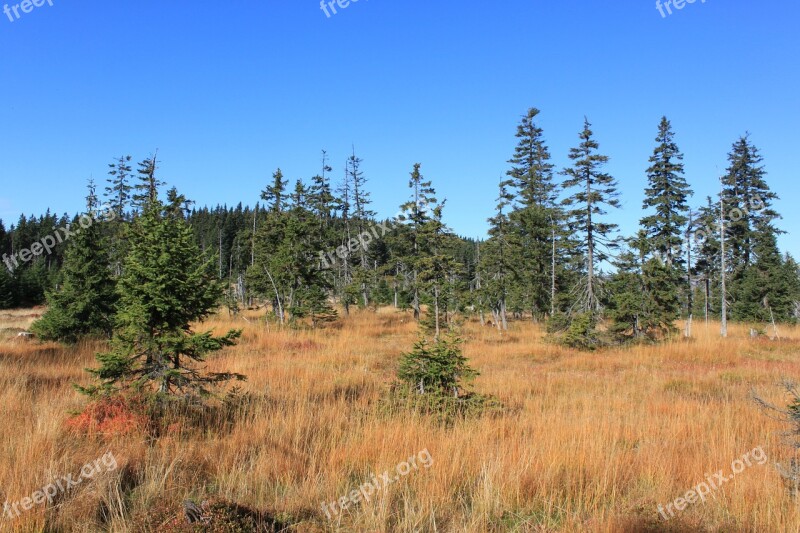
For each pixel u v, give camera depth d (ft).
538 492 17.83
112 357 22.58
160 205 24.88
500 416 29.35
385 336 83.51
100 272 58.54
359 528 14.79
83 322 56.85
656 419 29.35
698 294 147.13
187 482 17.04
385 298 157.28
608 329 79.15
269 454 19.72
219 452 19.94
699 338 84.02
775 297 114.83
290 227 98.32
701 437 25.59
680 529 15.34
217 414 24.45
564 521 15.83
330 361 52.21
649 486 19.38
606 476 18.75
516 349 70.23
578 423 27.09
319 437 22.48
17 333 66.13
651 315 76.89
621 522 15.29
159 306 22.59
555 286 111.55
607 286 83.76
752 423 28.53
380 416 26.89
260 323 90.17
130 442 19.69
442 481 18.21
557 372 53.83
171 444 20.02
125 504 15.30
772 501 16.76
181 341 23.13
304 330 82.74
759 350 73.67
